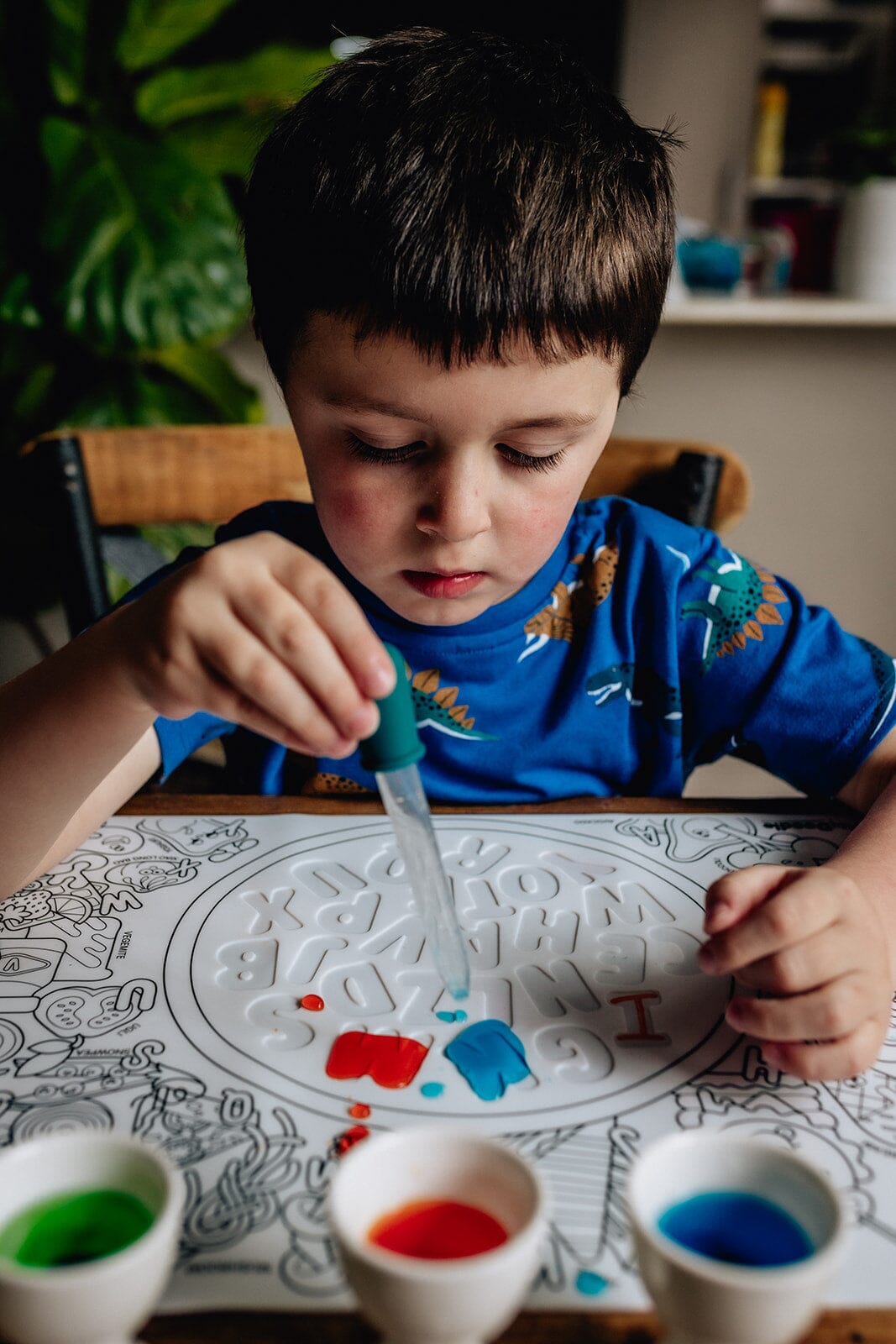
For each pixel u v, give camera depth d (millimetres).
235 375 1879
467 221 528
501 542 599
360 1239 294
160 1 1783
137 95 1823
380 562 605
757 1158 321
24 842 546
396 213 532
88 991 476
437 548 585
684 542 816
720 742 789
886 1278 331
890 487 1971
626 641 797
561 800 679
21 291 1715
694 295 2006
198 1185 366
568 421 559
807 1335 311
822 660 747
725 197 3062
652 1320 316
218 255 1688
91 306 1634
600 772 808
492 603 690
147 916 538
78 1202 313
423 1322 264
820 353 1892
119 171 1670
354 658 417
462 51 629
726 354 1896
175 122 1883
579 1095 414
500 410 535
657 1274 275
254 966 496
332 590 433
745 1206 316
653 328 662
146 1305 279
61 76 1765
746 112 3043
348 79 614
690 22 2961
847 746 709
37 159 1774
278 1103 406
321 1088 415
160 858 595
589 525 832
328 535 624
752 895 448
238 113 1865
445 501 555
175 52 2016
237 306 1710
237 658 419
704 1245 304
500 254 518
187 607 430
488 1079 420
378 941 517
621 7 2936
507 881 573
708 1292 262
